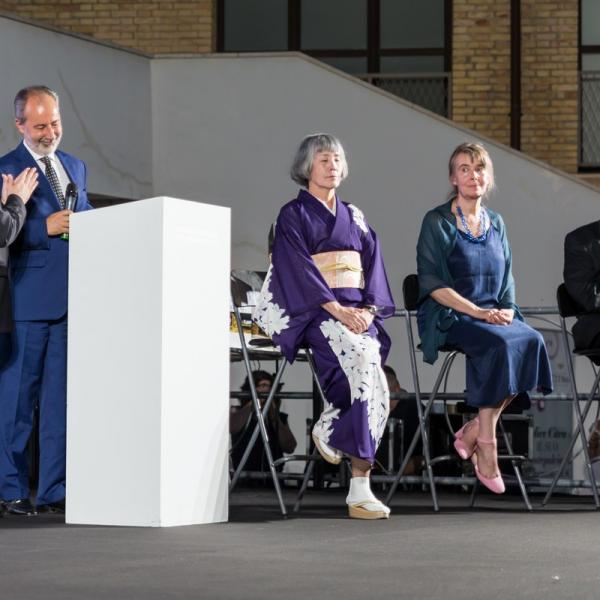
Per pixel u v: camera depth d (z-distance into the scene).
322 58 19.09
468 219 7.84
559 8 18.22
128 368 6.37
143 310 6.34
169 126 14.43
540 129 18.27
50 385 7.29
